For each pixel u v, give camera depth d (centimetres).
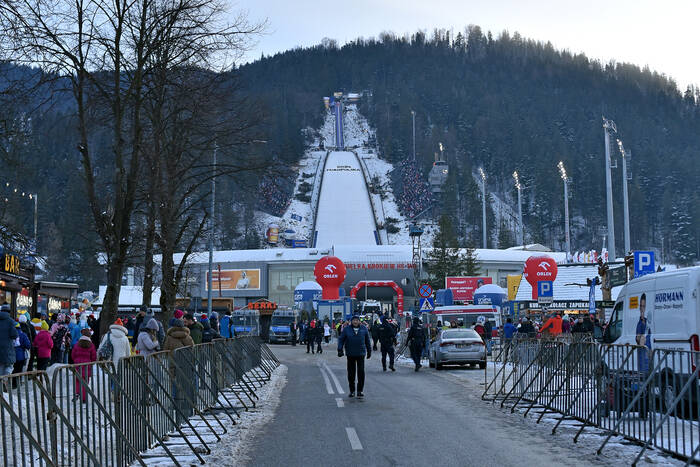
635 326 1911
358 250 13688
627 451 1314
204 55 2936
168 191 3231
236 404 2164
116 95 2638
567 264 7994
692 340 1631
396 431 1574
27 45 2394
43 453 865
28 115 2445
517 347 2327
